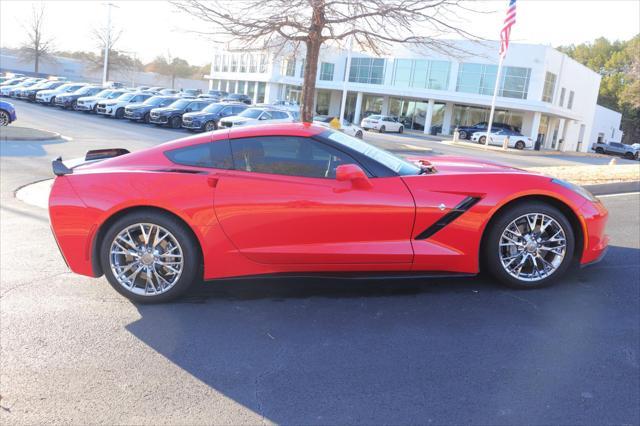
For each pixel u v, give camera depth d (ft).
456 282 14.51
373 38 30.68
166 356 10.82
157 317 12.68
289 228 12.88
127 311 13.03
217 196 12.88
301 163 13.23
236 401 9.22
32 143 51.93
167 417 8.75
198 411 8.92
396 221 12.91
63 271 15.97
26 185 30.42
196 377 10.02
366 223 12.87
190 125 80.43
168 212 13.08
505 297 13.48
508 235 13.56
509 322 12.10
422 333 11.64
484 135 125.70
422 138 129.90
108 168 13.55
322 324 12.19
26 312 12.91
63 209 13.17
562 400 9.06
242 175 13.06
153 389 9.60
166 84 263.08
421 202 12.91
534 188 13.21
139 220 13.04
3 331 11.85
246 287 14.48
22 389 9.55
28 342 11.35
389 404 9.04
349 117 177.27
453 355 10.67
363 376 9.95
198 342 11.41
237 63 192.95
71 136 61.00
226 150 13.35
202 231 12.91
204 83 272.92
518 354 10.66
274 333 11.78
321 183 12.99
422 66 150.82
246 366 10.41
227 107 83.10
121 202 12.94
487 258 13.62
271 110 75.87
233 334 11.76
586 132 179.52
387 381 9.77
